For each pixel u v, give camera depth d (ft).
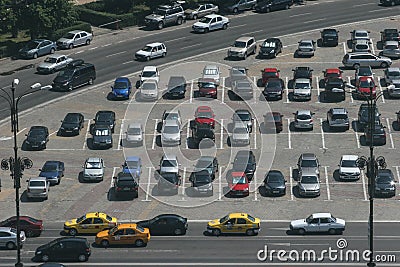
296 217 363.35
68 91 483.92
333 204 375.04
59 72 490.49
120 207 372.99
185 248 333.42
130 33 568.00
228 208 371.15
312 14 593.42
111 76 502.79
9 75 503.61
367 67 491.31
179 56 526.16
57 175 392.68
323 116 454.81
